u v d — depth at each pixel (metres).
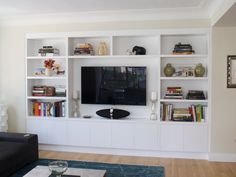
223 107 4.29
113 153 4.68
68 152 4.77
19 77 5.01
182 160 4.34
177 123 4.41
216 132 4.32
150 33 4.47
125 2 3.95
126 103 4.77
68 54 4.80
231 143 4.29
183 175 3.67
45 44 5.10
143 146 4.54
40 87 4.99
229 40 4.23
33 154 4.09
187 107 4.64
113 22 4.60
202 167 4.00
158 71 4.54
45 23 4.85
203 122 4.38
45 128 4.88
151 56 4.50
